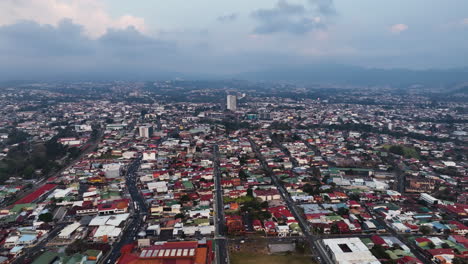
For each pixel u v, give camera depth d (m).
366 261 149.38
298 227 185.12
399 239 178.50
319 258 157.50
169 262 142.25
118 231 181.88
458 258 153.00
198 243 161.88
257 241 174.75
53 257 153.75
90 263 151.25
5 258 154.12
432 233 185.38
